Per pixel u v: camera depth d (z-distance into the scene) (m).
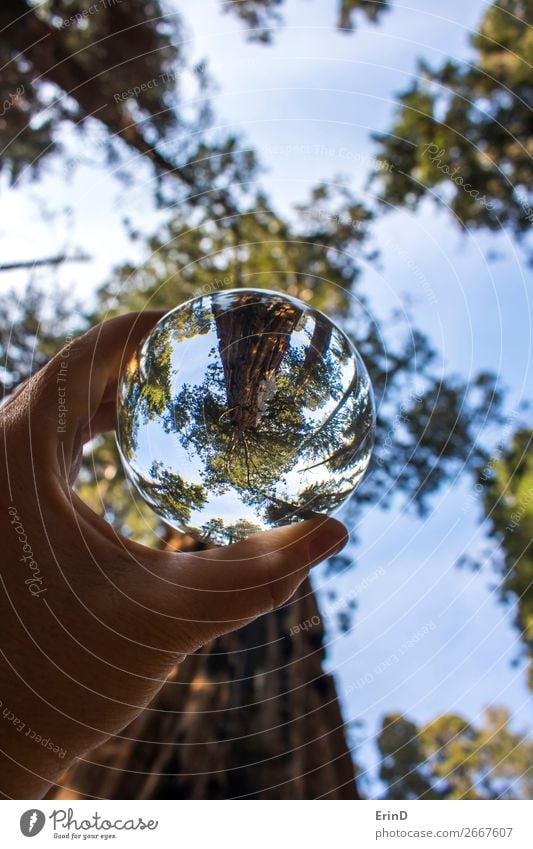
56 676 0.18
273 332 0.18
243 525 0.19
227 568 0.18
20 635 0.17
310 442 0.18
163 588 0.18
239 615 0.18
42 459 0.18
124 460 0.19
